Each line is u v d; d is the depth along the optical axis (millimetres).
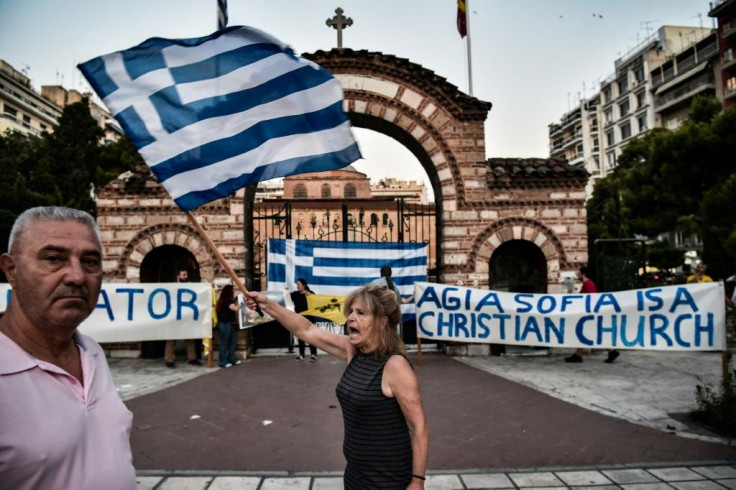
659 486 4906
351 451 2883
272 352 12578
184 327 10898
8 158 24000
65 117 30266
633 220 28266
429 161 13289
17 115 48250
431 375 9984
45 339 1907
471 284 12750
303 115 4031
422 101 12930
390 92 12898
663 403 7887
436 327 11117
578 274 12031
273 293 12023
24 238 1863
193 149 3852
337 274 12633
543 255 13047
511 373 10180
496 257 13922
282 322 3463
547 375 9977
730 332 12875
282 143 3994
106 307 10594
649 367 10820
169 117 3857
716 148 23609
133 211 12352
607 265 13961
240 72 4000
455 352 12383
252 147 3943
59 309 1831
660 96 52375
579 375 9992
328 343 3377
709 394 7883
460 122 13008
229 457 5770
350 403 2879
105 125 62594
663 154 26484
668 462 5500
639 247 26656
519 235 12836
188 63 3955
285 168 3963
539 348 12719
